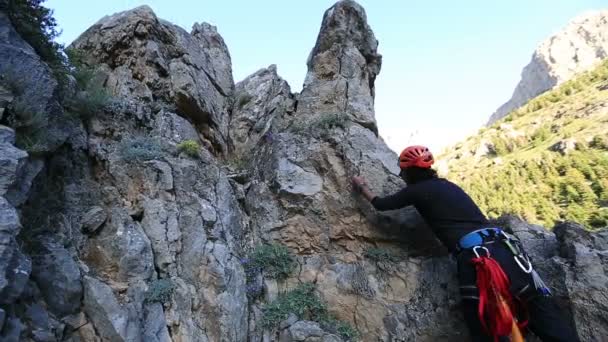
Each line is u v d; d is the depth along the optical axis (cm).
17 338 296
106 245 403
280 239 522
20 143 354
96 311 357
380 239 502
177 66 581
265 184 556
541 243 491
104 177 450
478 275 376
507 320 348
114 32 573
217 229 468
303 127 581
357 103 596
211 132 594
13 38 389
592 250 446
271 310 467
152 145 483
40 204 380
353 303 482
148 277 400
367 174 521
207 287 430
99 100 475
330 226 516
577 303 425
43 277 344
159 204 441
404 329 461
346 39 650
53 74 420
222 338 412
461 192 434
